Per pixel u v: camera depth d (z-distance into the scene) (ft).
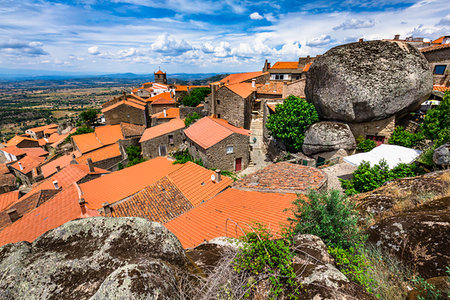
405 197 23.29
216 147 71.87
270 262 11.03
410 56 56.13
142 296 7.55
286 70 169.58
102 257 9.79
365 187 38.11
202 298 9.54
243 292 10.14
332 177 48.67
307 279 10.36
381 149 46.16
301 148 74.84
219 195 44.29
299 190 35.50
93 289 8.55
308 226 18.78
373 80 56.70
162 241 11.08
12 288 8.58
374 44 59.00
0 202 86.02
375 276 12.55
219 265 11.86
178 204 47.39
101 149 118.42
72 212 46.98
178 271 10.25
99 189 59.52
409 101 57.31
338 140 62.08
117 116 141.08
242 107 94.99
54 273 9.07
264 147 97.91
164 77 294.87
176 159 80.28
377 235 17.31
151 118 149.79
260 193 39.40
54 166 115.65
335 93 61.62
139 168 73.00
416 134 54.13
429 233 14.57
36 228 44.75
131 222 11.51
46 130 246.06
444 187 22.63
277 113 76.84
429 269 13.12
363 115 60.39
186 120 113.29
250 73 172.86
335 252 13.15
